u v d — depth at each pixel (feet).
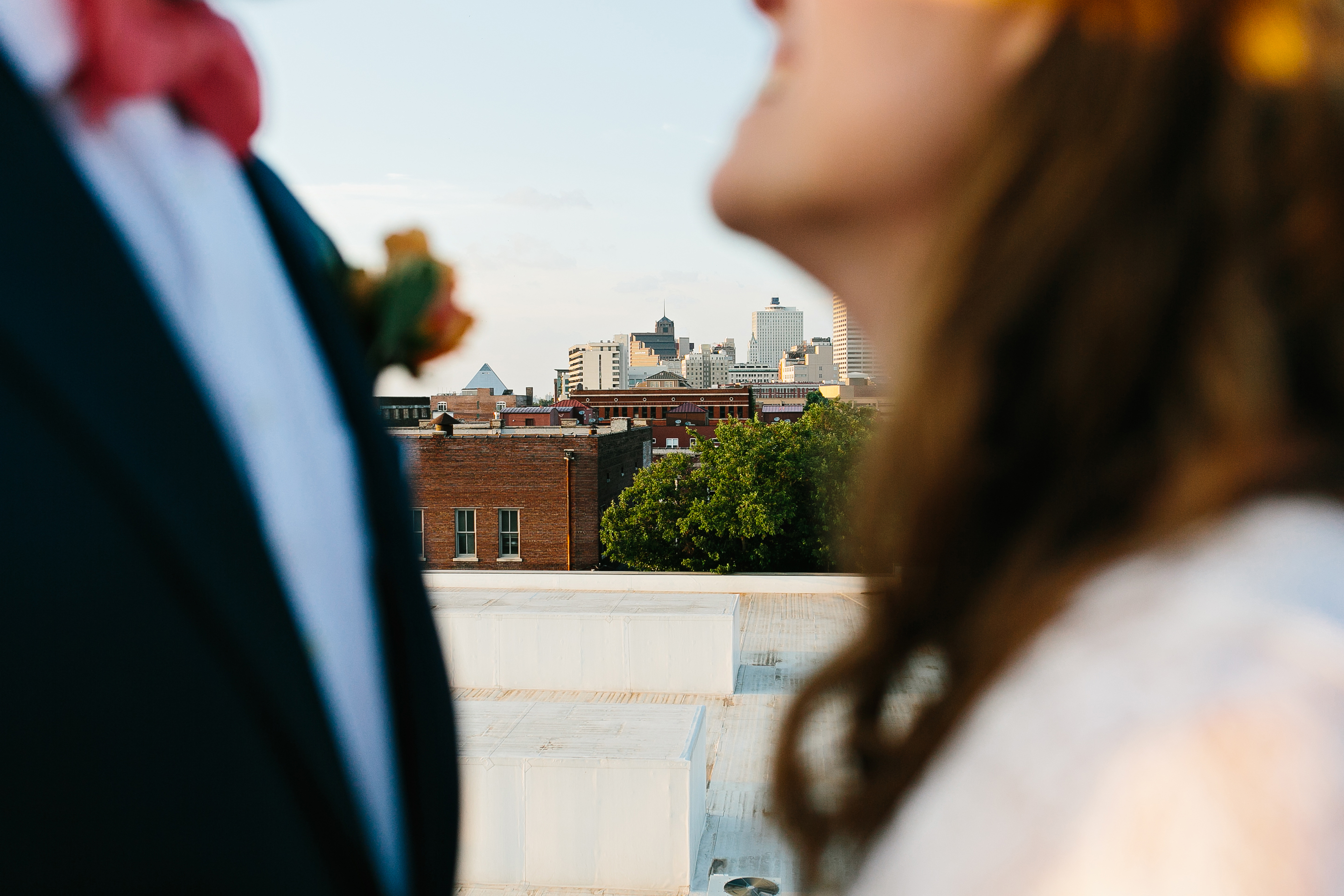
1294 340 1.28
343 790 2.05
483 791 45.16
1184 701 0.97
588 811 44.88
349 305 3.05
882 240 1.58
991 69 1.45
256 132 2.25
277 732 1.88
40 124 1.73
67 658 1.62
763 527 108.17
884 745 1.76
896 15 1.49
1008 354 1.40
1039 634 1.22
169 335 1.82
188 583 1.73
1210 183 1.30
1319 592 1.04
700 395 324.80
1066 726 1.02
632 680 69.10
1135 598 1.14
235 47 2.16
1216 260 1.29
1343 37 1.31
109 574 1.64
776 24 1.70
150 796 1.72
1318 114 1.28
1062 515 1.35
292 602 2.14
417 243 3.18
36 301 1.63
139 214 1.95
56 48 1.84
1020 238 1.36
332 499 2.34
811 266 1.71
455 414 161.58
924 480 1.47
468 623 69.67
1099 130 1.34
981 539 1.50
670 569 119.55
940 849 1.05
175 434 1.77
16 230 1.63
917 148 1.48
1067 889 0.92
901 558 1.60
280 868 1.88
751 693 69.05
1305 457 1.22
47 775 1.64
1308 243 1.26
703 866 46.21
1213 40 1.32
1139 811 0.92
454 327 3.23
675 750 45.52
